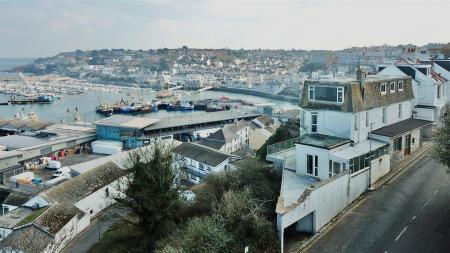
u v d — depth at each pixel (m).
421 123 55.88
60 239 56.50
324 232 36.56
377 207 39.97
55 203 63.97
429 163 50.16
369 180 44.41
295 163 48.44
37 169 99.19
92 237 59.97
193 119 155.50
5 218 62.41
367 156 44.44
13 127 141.62
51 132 124.69
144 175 41.47
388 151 48.53
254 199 38.09
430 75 64.31
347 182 40.72
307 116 51.31
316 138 48.06
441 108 63.78
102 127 132.25
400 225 36.22
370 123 50.41
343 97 47.50
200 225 34.97
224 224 35.50
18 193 76.38
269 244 33.69
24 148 105.50
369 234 35.22
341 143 45.50
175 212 42.09
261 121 143.00
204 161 81.94
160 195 41.06
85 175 75.19
